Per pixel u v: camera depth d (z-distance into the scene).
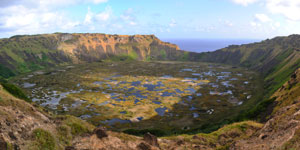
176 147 31.31
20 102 26.89
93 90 165.25
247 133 36.25
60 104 124.19
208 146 33.72
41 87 174.38
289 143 18.81
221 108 117.19
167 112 112.62
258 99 124.62
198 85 185.62
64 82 197.25
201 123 93.75
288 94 65.25
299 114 27.39
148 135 30.39
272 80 169.88
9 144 16.66
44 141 19.75
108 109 116.06
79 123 28.44
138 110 115.00
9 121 19.61
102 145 23.70
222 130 40.09
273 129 29.02
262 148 22.81
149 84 193.00
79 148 21.97
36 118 24.98
